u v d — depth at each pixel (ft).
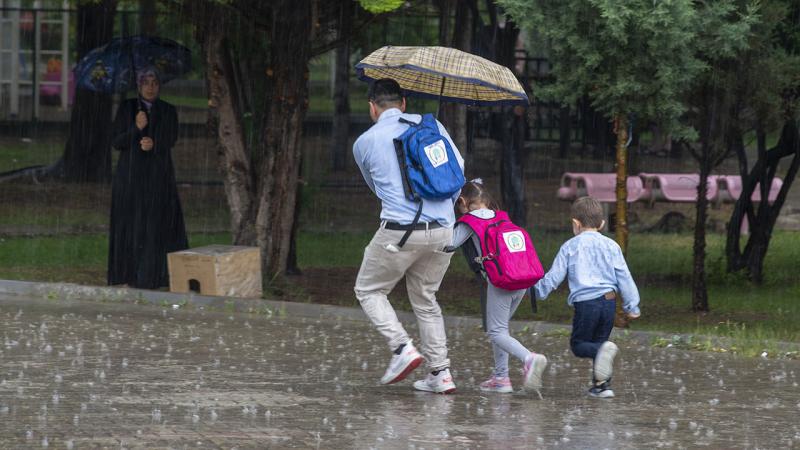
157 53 139.44
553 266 74.23
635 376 82.99
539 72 185.16
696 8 109.60
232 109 137.90
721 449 58.49
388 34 217.77
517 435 60.34
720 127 130.93
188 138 325.21
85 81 138.82
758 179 161.89
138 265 127.75
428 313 73.82
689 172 277.23
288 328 102.12
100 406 65.10
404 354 71.46
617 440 59.67
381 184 71.15
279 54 133.59
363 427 61.31
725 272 164.76
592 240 74.13
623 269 73.67
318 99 409.49
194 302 116.26
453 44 157.38
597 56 106.11
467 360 89.20
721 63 124.36
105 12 222.48
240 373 78.02
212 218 207.92
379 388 74.23
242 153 138.51
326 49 138.72
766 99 128.47
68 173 238.89
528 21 107.04
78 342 89.30
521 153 165.89
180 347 89.04
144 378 74.84
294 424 61.57
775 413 69.51
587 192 211.00
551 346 97.76
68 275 144.87
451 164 71.15
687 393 76.18
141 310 111.04
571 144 310.04
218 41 135.33
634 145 286.66
